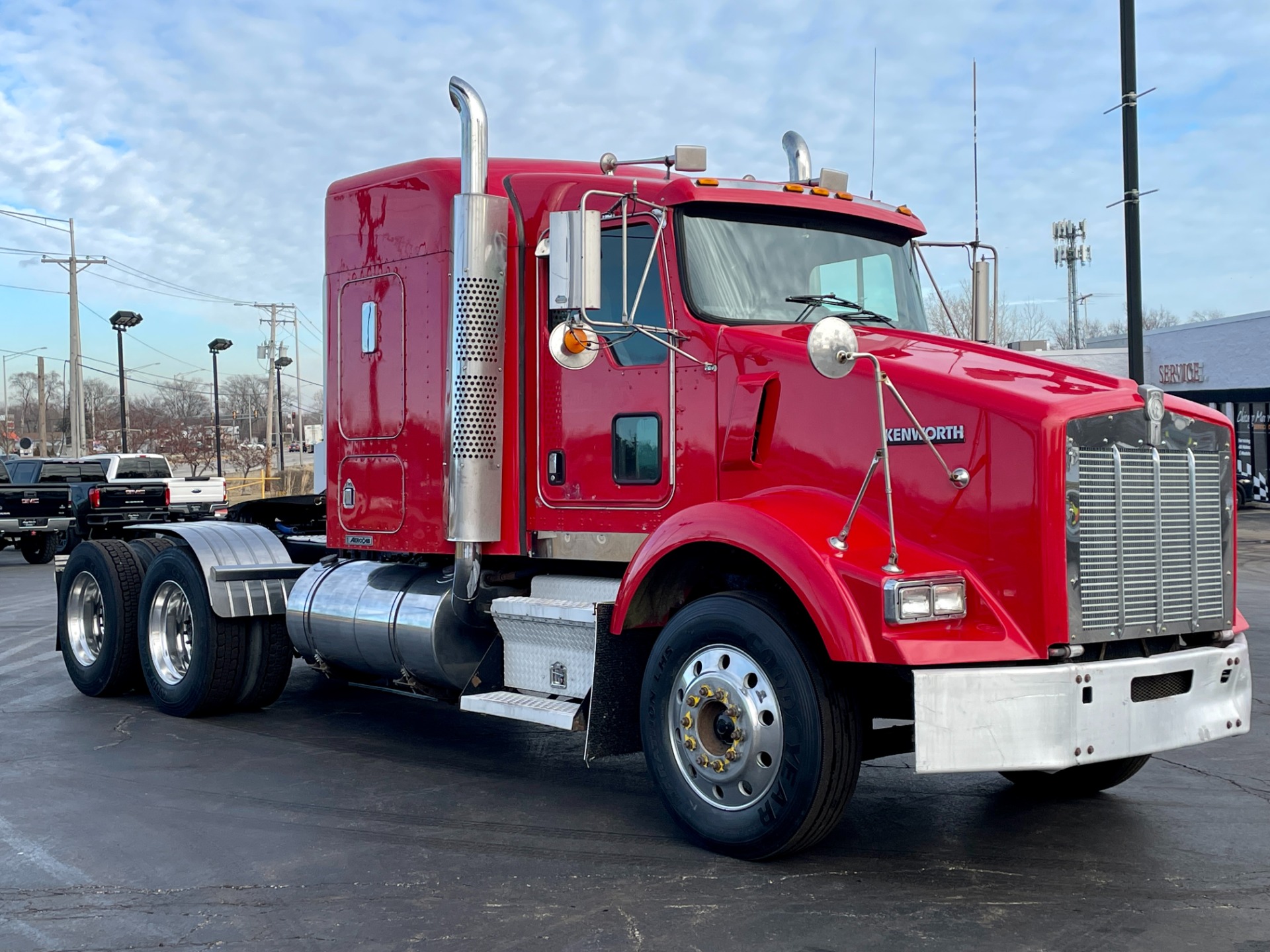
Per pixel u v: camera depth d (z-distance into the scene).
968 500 4.41
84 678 8.40
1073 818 5.22
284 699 8.38
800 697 4.36
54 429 118.94
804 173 6.66
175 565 7.60
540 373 5.78
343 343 6.82
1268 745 6.65
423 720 7.63
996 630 4.30
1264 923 3.93
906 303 5.91
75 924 4.05
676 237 5.26
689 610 4.79
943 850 4.76
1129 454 4.48
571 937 3.87
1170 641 4.72
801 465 4.86
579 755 6.62
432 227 6.26
